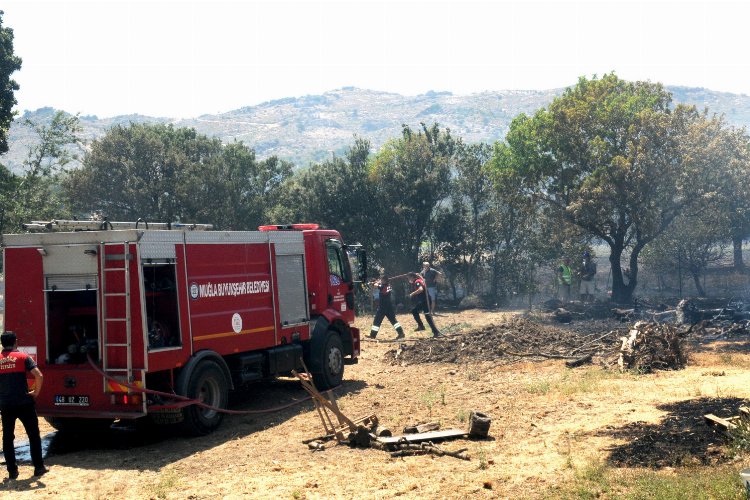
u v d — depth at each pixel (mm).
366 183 36531
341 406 13141
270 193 44500
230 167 43688
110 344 10633
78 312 11367
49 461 10367
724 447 8695
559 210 32125
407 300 35469
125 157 41250
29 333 11047
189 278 11578
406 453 9602
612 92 32062
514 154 32781
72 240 10852
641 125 29531
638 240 31516
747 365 15258
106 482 9031
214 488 8516
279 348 13906
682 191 29031
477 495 7793
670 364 15641
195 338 11570
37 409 10953
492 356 17969
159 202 41844
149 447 11031
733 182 29141
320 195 36469
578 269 35375
